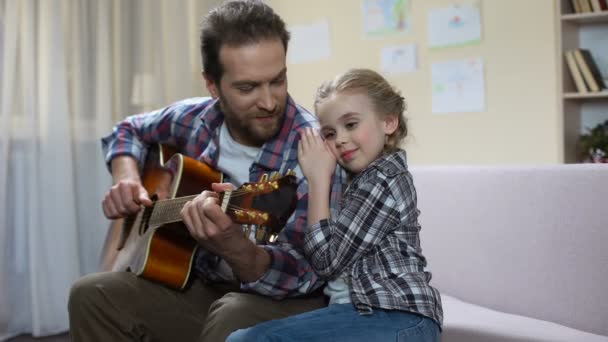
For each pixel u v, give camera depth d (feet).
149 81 11.03
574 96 9.19
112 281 5.18
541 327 5.18
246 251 4.43
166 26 11.22
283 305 4.72
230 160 5.34
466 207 6.41
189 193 5.28
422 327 4.10
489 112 10.21
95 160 10.62
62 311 10.29
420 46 10.77
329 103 4.61
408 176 4.53
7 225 10.07
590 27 9.77
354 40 11.36
